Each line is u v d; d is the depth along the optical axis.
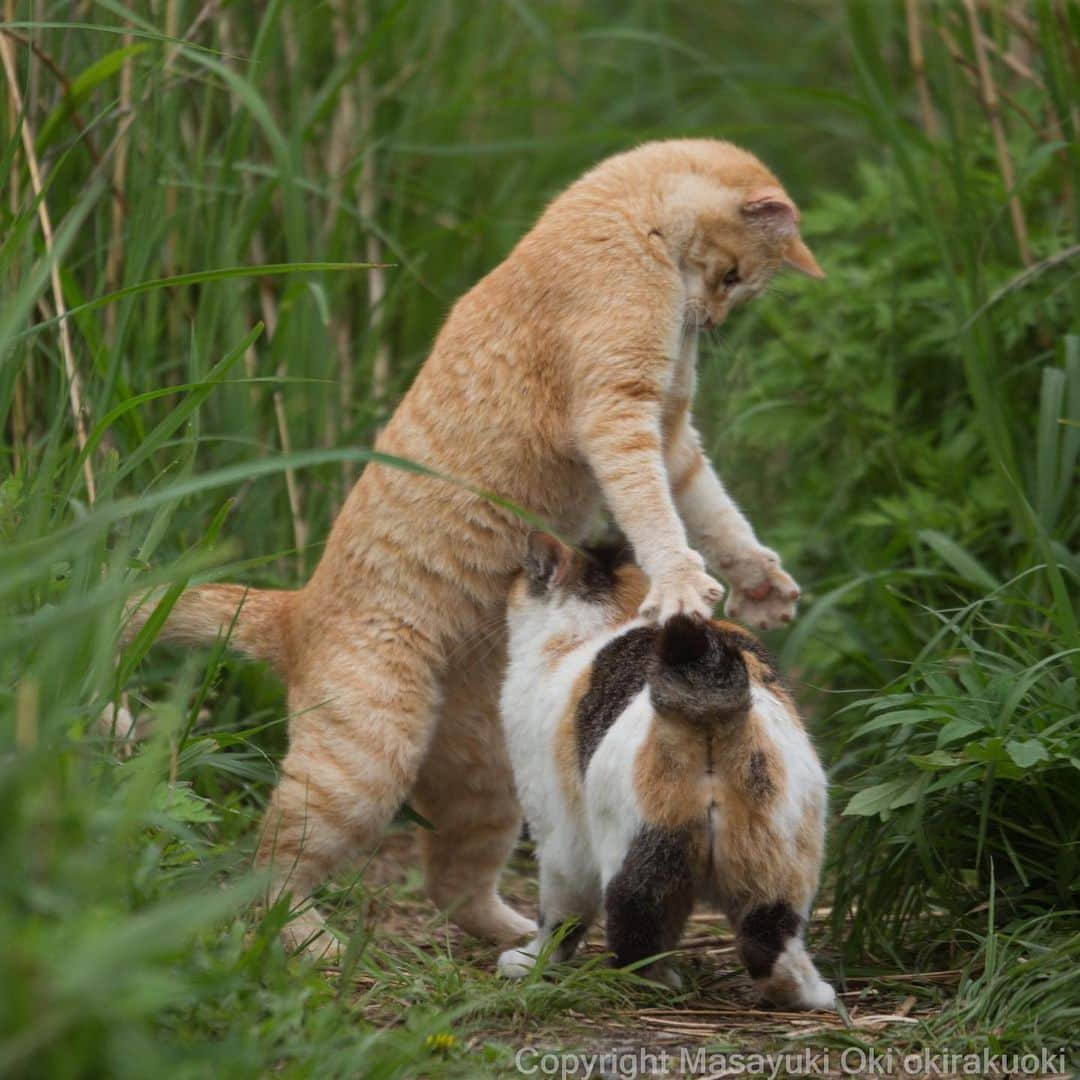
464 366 8.56
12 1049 3.81
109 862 4.70
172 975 5.20
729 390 12.16
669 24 17.03
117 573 5.92
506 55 14.16
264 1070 4.99
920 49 11.65
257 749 7.91
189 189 10.52
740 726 6.49
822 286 12.00
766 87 13.73
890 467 11.48
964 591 10.25
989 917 7.11
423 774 8.70
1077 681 7.65
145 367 9.77
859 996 7.16
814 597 10.99
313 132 11.45
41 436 9.71
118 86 9.86
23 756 4.83
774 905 6.67
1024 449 10.43
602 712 7.07
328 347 10.70
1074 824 7.45
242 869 7.69
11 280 8.50
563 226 8.55
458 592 8.44
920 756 7.41
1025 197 11.38
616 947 6.76
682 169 8.73
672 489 8.91
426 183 12.95
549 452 8.45
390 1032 5.84
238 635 8.78
